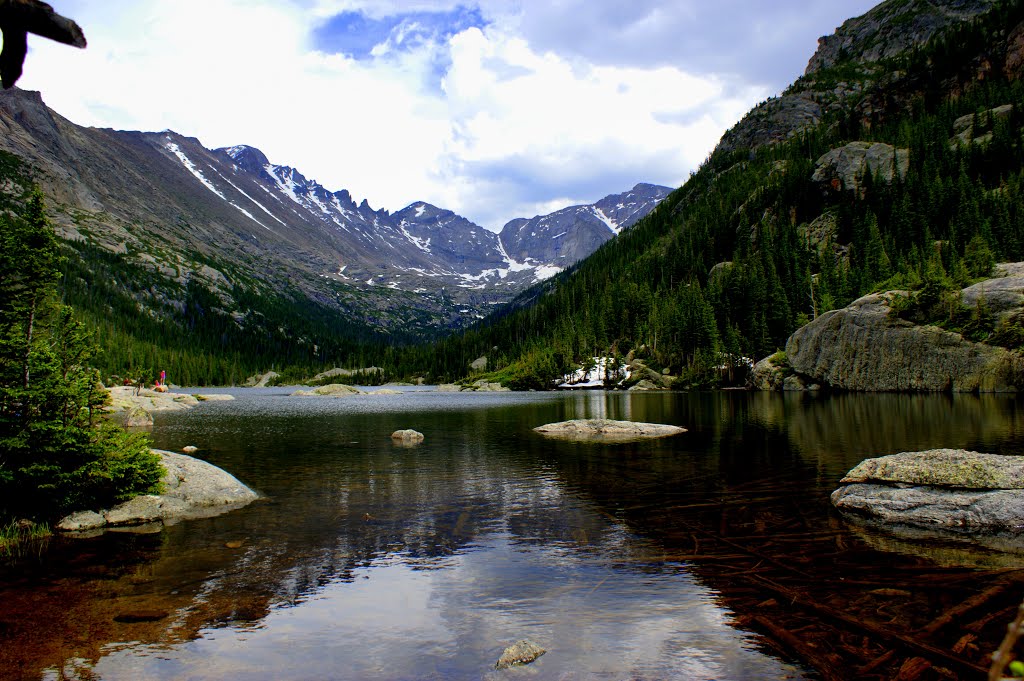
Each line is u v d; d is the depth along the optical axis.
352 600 10.88
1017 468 15.02
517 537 14.94
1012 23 187.12
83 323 17.56
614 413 57.78
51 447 15.97
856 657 8.33
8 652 8.78
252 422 51.53
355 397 115.06
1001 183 126.62
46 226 17.00
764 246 143.38
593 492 20.25
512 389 140.88
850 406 54.53
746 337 121.38
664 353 132.38
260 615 10.21
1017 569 11.84
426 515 17.34
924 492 15.70
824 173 160.12
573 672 8.06
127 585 11.70
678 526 15.66
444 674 8.09
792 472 23.09
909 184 134.75
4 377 16.03
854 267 113.44
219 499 18.94
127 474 17.38
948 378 69.62
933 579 11.36
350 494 20.31
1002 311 67.25
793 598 10.56
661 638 9.08
